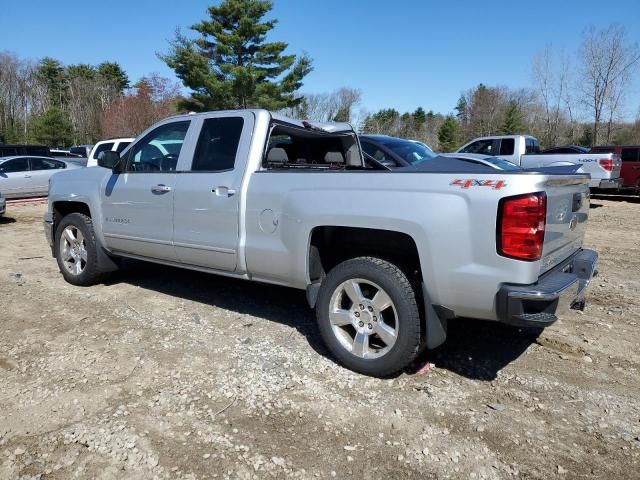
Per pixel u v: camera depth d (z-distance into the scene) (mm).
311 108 57062
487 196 2904
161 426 2795
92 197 5148
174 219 4410
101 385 3227
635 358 3785
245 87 32500
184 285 5496
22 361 3551
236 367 3510
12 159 14875
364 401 3111
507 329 4320
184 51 31547
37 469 2428
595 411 3047
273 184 3770
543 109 55781
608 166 14125
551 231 3109
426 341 3248
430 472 2479
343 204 3387
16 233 9492
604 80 38750
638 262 7164
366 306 3391
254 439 2699
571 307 3857
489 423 2898
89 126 61188
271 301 4965
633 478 2453
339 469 2482
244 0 33344
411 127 70312
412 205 3121
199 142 4352
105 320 4383
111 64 71250
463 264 2986
